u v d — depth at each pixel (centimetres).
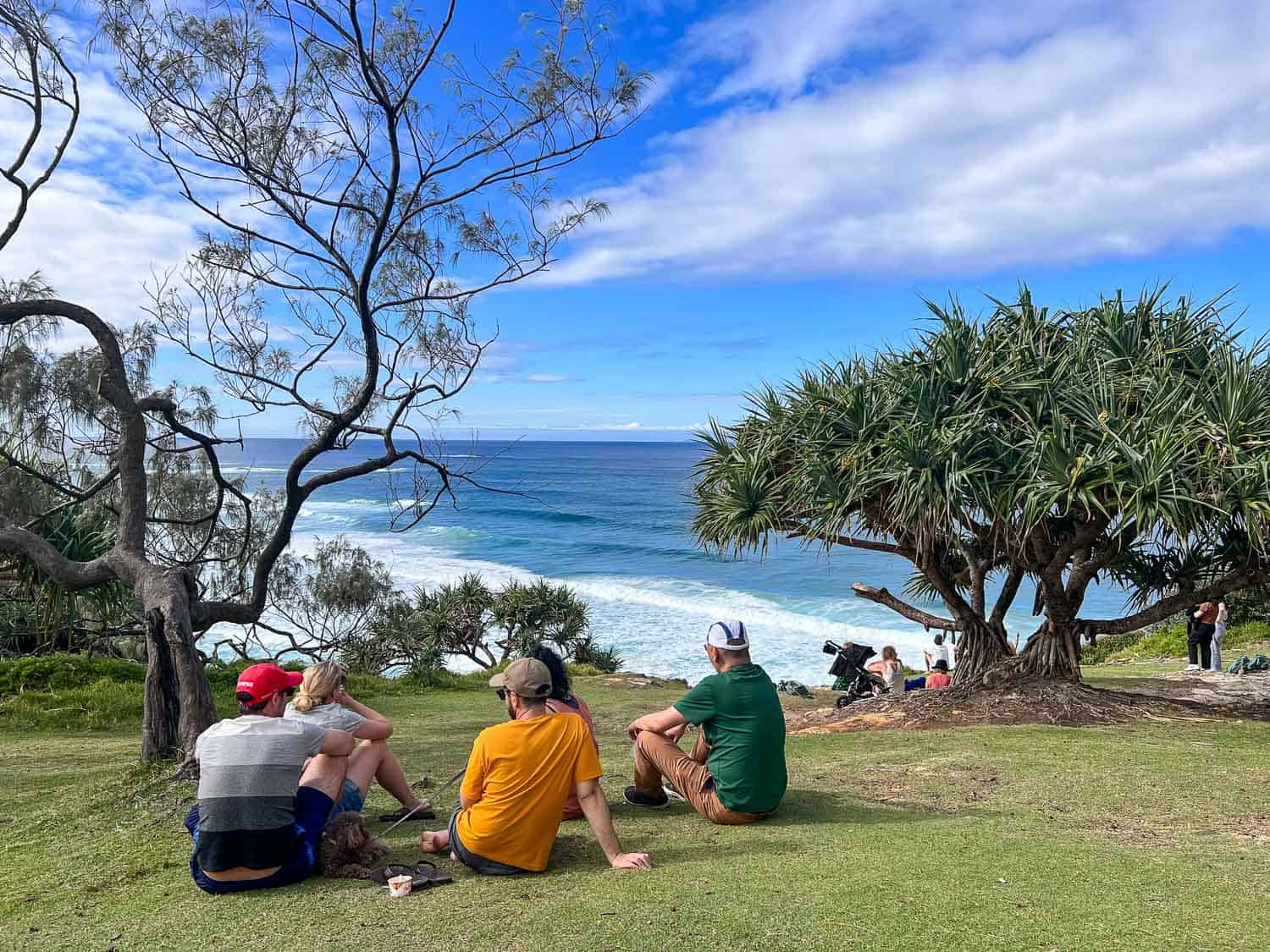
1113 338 929
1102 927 309
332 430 950
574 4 902
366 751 441
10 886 411
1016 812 484
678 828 457
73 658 1252
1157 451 741
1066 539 920
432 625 2095
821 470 895
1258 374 838
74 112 911
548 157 995
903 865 381
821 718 985
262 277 994
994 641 991
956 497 797
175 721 691
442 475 1061
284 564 1659
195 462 1395
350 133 973
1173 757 632
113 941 329
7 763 772
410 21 917
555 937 311
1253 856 394
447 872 391
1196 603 900
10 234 906
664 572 4591
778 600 3662
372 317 938
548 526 6925
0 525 823
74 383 1086
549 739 386
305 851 379
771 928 312
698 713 463
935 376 910
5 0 850
